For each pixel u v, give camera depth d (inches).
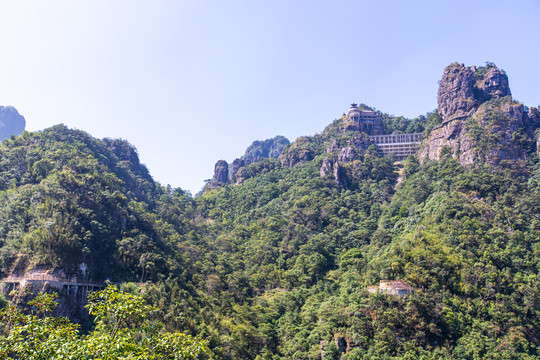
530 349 4160.9
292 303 5580.7
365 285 5191.9
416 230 5949.8
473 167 7539.4
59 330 1432.1
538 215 5880.9
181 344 1496.1
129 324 2674.7
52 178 5861.2
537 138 7657.5
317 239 7185.0
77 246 5044.3
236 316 5098.4
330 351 4323.3
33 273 4626.0
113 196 6190.9
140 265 5319.9
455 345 4163.4
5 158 6466.5
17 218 5172.2
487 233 5511.8
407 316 4360.2
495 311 4436.5
